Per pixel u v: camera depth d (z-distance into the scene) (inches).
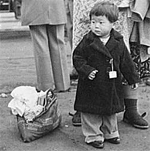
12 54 364.2
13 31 488.4
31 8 197.3
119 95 148.6
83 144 155.0
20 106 157.2
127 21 171.2
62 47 214.8
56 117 164.4
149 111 190.2
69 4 242.7
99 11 142.3
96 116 150.4
